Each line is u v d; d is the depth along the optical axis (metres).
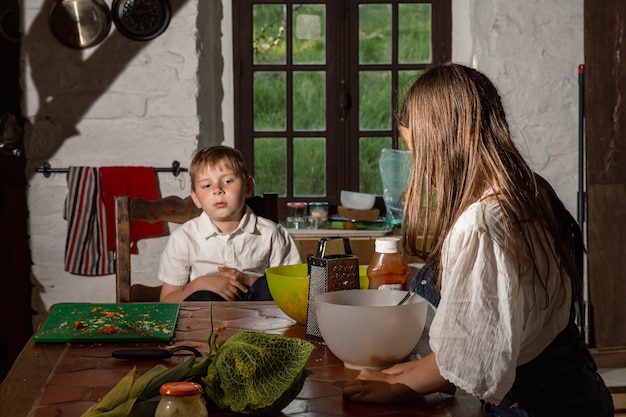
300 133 4.01
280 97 4.00
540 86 3.63
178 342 1.54
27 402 1.19
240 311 1.84
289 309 1.67
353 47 3.98
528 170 1.28
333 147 4.03
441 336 1.17
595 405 1.30
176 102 3.58
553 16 3.61
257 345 1.10
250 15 3.95
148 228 3.53
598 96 3.04
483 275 1.17
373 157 4.03
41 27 3.52
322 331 1.38
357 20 3.97
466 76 1.29
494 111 1.28
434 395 1.27
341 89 3.99
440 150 1.28
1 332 3.60
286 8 3.96
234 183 2.46
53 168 3.56
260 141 4.02
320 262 1.55
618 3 3.04
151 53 3.56
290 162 4.02
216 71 3.96
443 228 1.28
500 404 1.27
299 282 1.63
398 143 3.99
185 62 3.57
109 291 3.58
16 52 3.61
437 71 1.31
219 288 2.17
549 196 1.36
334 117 4.01
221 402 1.09
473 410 1.20
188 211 2.50
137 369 1.35
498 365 1.16
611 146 3.05
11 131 3.52
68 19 3.51
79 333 1.57
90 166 3.56
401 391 1.21
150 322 1.66
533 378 1.27
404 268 1.59
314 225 3.65
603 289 3.07
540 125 3.65
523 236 1.20
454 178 1.27
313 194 4.05
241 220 2.54
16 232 3.57
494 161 1.25
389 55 3.99
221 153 2.47
